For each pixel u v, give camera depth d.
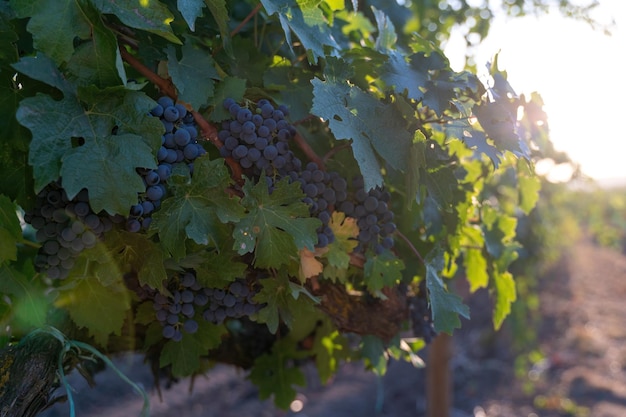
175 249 0.87
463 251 1.35
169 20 0.87
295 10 0.99
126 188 0.81
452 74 1.02
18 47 0.96
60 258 0.91
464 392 5.13
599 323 6.21
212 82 0.96
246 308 1.01
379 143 0.94
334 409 4.71
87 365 1.27
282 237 0.92
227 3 1.02
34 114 0.79
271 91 1.07
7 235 0.92
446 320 1.08
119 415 4.06
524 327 4.38
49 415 3.68
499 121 1.02
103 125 0.83
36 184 0.78
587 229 9.36
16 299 0.96
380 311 1.15
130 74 1.02
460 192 1.14
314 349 1.39
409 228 1.17
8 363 0.89
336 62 0.95
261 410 4.55
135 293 1.00
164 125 0.88
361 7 1.72
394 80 0.97
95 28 0.84
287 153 0.97
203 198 0.89
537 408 4.82
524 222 3.21
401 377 5.28
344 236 1.01
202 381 4.80
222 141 0.96
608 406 4.75
